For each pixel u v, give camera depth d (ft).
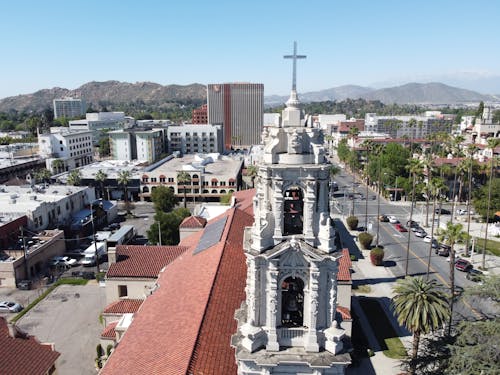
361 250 315.37
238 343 96.17
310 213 90.17
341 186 563.07
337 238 97.71
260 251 90.48
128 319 163.22
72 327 205.46
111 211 409.69
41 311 222.28
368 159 568.41
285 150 91.86
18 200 349.41
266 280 91.66
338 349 92.53
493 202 374.02
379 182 485.56
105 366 114.73
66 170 619.26
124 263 196.65
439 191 372.38
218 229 191.11
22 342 134.51
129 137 650.43
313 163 90.17
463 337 119.14
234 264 151.02
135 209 455.22
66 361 177.47
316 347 92.38
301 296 96.99
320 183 90.38
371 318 210.59
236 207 232.12
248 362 92.27
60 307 226.58
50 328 204.64
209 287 128.77
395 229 368.27
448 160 488.44
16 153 635.66
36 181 489.26
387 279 261.44
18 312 226.58
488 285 128.67
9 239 286.05
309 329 92.68
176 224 282.97
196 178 481.46
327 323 94.63
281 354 92.07
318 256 88.02
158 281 173.58
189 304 125.49
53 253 300.61
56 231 313.12
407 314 150.82
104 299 235.40
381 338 192.03
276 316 93.25
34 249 280.10
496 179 386.32
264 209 92.22
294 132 88.94
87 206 391.65
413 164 359.05
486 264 282.56
